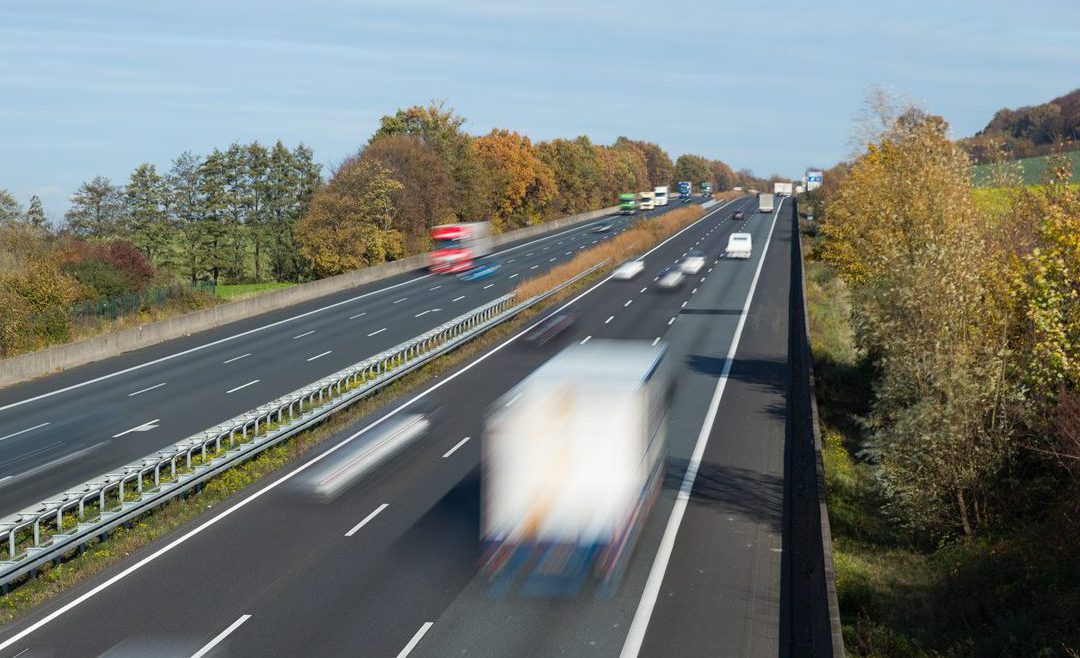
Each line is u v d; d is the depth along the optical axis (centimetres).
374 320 5334
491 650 1466
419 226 9538
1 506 2286
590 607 1638
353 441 2830
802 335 4072
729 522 2091
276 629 1548
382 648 1474
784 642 1502
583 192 15662
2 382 3875
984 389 2136
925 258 2359
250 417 2656
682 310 5419
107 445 2844
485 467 1945
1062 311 2073
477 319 4812
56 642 1515
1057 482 2061
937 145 3162
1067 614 1493
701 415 3080
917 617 1686
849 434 3019
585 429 1800
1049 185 2503
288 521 2123
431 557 1877
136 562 1889
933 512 2145
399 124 11275
